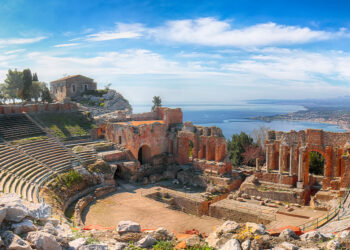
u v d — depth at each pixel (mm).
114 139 66188
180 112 72250
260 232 17328
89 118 73500
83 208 45094
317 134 48219
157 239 18094
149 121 70062
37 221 16047
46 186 43625
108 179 55844
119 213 43750
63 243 14352
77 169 51906
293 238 17203
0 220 13422
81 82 112125
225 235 17281
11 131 58125
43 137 59812
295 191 46781
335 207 35188
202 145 61875
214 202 49969
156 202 49375
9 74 91875
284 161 51719
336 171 46906
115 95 114375
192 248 16531
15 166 45750
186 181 60219
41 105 69625
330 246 15148
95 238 17859
